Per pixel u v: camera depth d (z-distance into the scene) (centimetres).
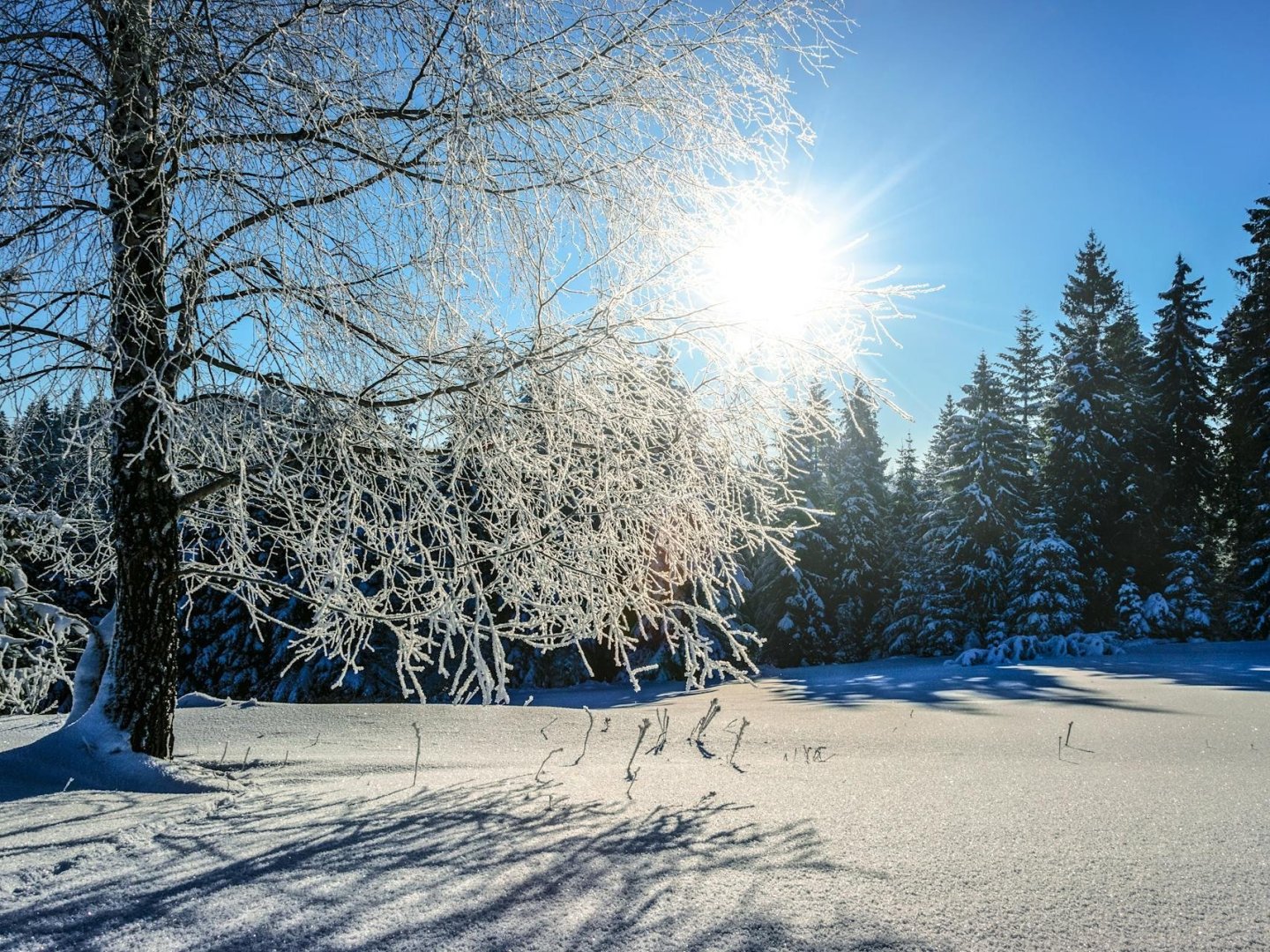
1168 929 231
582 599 540
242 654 2067
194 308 422
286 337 421
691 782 480
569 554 498
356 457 487
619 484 493
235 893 253
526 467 488
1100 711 984
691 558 544
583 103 486
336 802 401
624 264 485
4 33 423
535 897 250
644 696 1755
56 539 606
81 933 221
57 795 422
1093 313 3206
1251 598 2442
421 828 340
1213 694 1149
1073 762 611
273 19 452
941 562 3092
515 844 311
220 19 446
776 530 535
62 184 403
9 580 654
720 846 312
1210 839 333
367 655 2044
